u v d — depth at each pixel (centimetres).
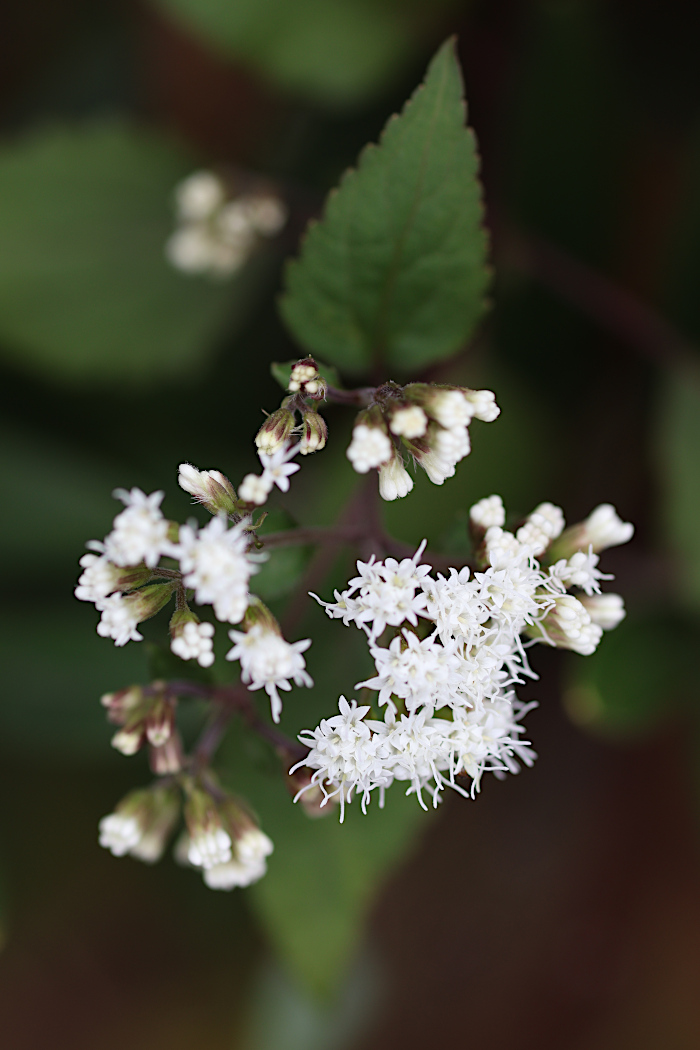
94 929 44
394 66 38
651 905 45
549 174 38
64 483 38
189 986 45
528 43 38
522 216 38
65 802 42
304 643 31
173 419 39
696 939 44
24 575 38
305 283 34
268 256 39
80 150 38
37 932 43
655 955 45
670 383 38
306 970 35
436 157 33
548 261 39
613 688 37
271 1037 40
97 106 40
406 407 32
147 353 39
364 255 34
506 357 39
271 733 33
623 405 39
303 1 37
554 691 42
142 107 40
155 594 32
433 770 31
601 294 38
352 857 35
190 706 35
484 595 31
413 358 34
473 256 34
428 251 34
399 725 31
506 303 39
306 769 32
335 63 38
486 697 32
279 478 31
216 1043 45
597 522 33
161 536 31
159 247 39
